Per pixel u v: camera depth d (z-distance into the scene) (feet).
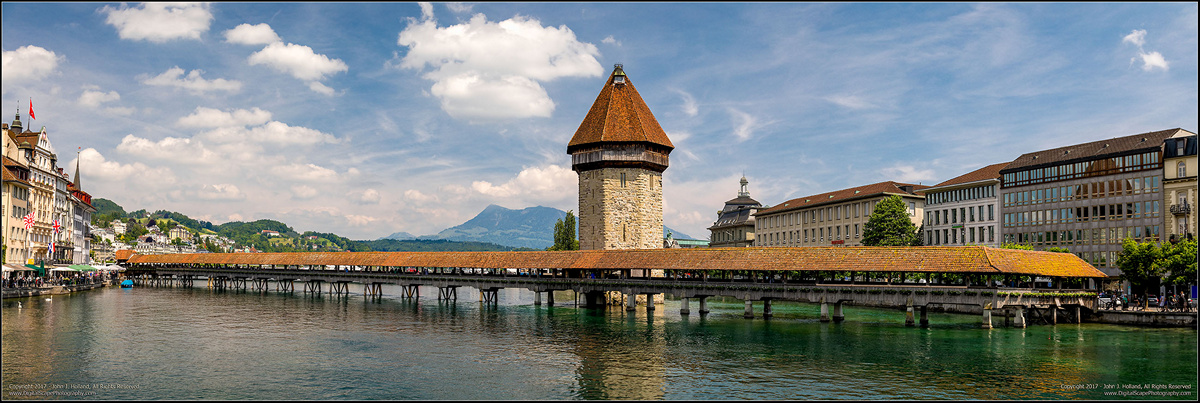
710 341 177.58
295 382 131.13
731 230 546.67
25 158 336.49
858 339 178.91
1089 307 205.46
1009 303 187.93
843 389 125.39
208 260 416.46
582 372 140.36
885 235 334.03
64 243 392.06
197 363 148.15
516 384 130.00
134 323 210.38
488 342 177.88
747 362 149.38
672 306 283.79
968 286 191.01
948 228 358.84
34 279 313.53
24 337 177.78
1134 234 271.08
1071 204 294.05
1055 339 174.40
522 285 283.38
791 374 137.49
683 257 241.55
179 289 390.42
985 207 336.90
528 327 208.64
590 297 280.31
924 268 192.24
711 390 125.18
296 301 309.63
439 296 312.09
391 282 324.39
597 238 288.92
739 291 223.71
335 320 228.22
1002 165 344.69
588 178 294.25
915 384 128.67
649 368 143.84
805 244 448.24
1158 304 215.51
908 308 201.77
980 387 126.21
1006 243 295.48
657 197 298.97
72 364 145.07
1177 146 258.98
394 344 174.60
